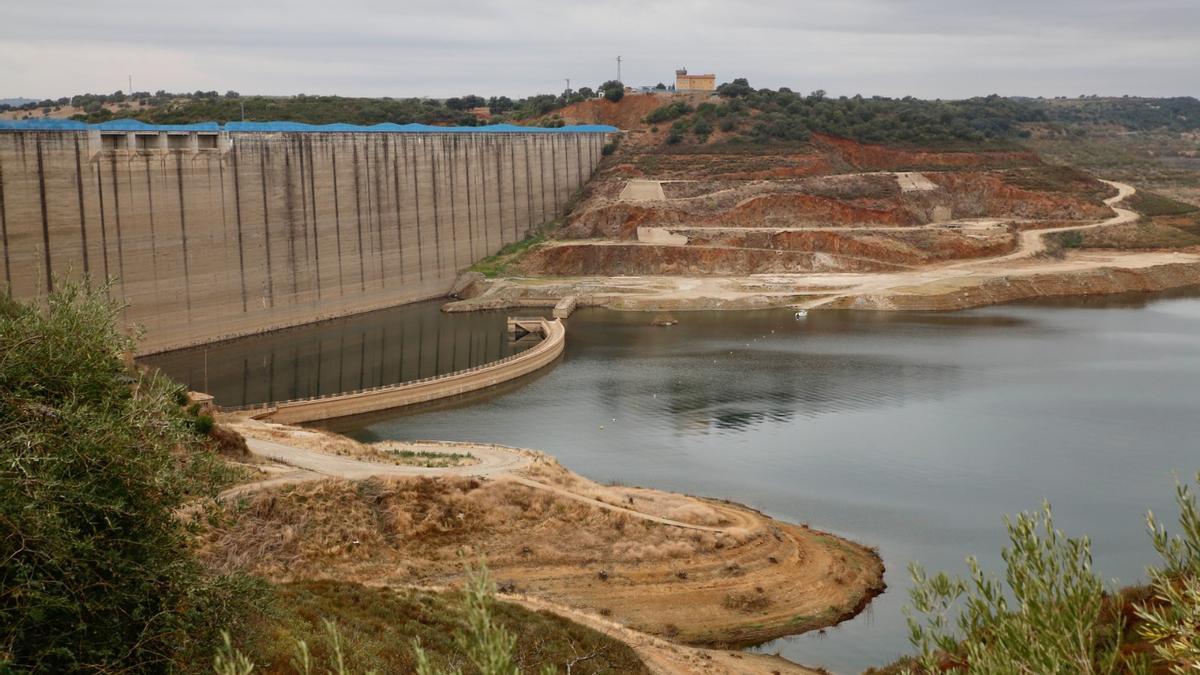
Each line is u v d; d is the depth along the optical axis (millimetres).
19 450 28047
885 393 130750
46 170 128875
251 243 163750
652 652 55469
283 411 118438
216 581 32562
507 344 167625
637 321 186625
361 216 190125
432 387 130625
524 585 67875
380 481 74062
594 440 111125
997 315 190625
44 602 26359
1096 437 110750
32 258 127688
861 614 68688
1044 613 19453
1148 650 25750
